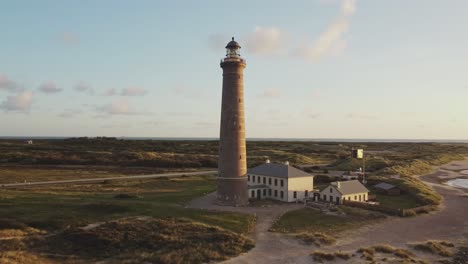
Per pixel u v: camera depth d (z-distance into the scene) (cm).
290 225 5381
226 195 6656
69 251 4091
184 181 9994
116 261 3800
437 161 17450
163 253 4031
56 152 15838
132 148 19800
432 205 7038
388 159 15600
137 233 4528
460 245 4734
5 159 14288
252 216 5775
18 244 4106
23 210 5497
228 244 4341
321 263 3925
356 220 5791
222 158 6731
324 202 6938
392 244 4678
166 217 5291
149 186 9112
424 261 4081
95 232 4466
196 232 4669
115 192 8031
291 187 7112
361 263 3931
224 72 6700
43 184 9231
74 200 6481
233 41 6662
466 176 13062
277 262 3919
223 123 6712
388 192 8225
